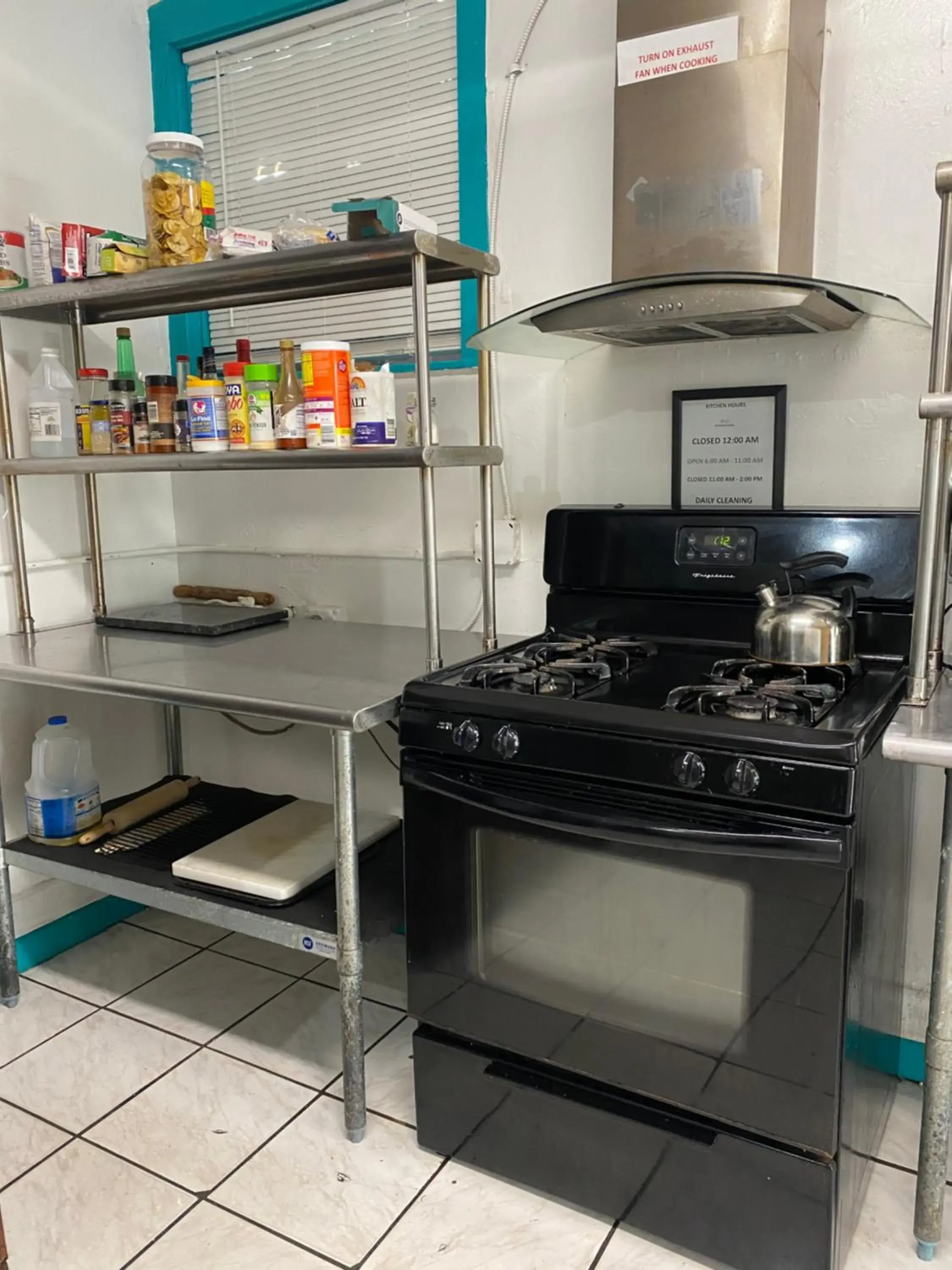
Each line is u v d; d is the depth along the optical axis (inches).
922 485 54.4
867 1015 55.3
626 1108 56.5
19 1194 61.8
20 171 85.4
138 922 98.7
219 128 95.5
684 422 73.0
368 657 75.8
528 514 82.0
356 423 69.6
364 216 65.7
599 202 74.8
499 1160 62.0
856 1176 56.3
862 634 64.2
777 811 48.5
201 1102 70.4
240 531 99.2
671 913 52.4
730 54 59.3
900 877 63.1
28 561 89.3
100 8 91.4
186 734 105.0
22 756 89.7
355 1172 63.4
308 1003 83.4
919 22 62.2
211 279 70.3
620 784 52.7
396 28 83.7
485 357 73.7
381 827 81.2
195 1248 57.5
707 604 70.1
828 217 66.4
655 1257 56.2
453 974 60.8
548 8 74.7
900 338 65.8
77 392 89.8
